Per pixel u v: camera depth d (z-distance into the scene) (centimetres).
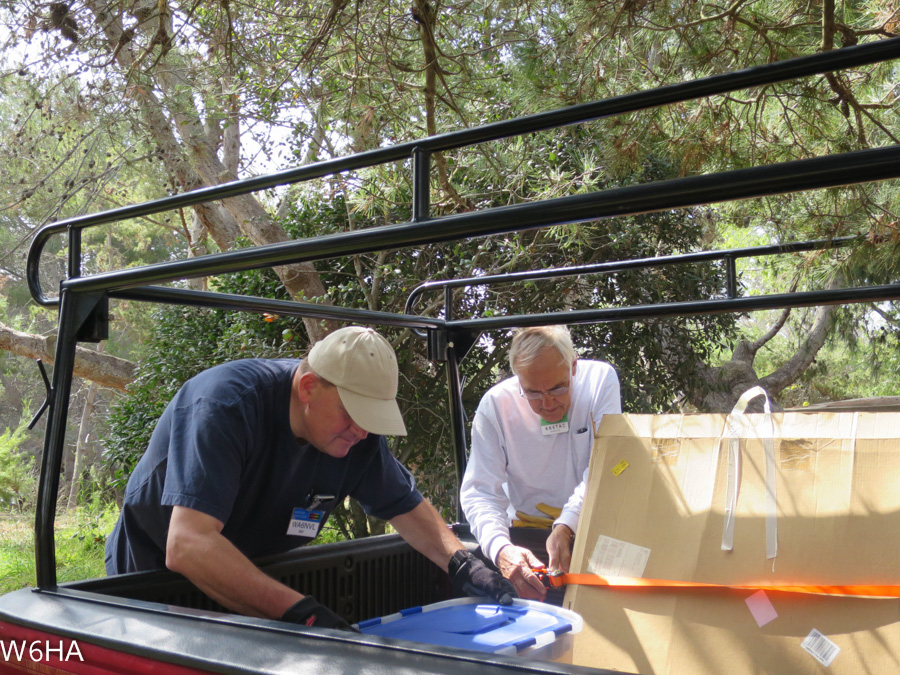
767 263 488
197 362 632
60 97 596
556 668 112
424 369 600
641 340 618
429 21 419
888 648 149
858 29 381
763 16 387
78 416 1898
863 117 401
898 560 155
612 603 182
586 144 522
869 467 168
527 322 258
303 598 164
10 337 1000
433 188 520
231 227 785
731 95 400
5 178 729
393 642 128
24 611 159
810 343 860
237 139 916
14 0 466
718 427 191
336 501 229
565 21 432
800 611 160
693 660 167
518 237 548
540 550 271
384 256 600
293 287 588
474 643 163
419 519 235
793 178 97
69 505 1291
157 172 875
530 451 284
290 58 512
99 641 143
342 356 197
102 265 1528
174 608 151
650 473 194
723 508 180
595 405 280
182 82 624
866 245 350
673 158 402
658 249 641
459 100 497
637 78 412
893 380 912
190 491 180
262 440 204
